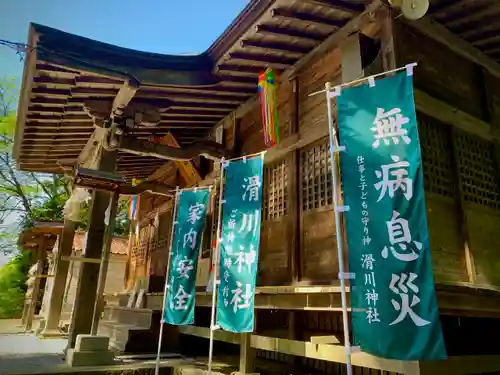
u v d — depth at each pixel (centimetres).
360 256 315
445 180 499
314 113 582
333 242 512
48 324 1079
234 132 777
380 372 543
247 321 436
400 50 487
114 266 1534
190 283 542
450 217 488
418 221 300
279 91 674
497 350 616
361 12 514
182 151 728
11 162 2170
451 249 473
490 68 616
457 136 530
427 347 274
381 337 291
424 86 507
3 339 985
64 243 1120
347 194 333
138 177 1230
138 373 568
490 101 600
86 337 574
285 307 492
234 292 460
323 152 558
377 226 314
